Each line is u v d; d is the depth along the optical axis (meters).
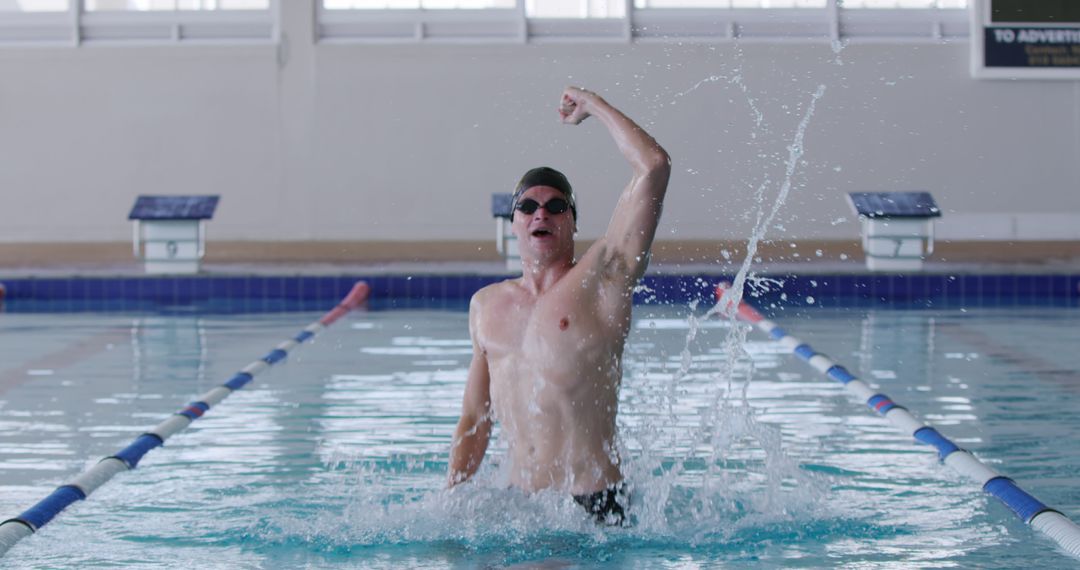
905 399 5.08
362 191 13.24
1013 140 12.87
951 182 12.84
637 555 2.77
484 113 13.17
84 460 3.96
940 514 3.19
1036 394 5.20
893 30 12.98
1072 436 4.27
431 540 2.89
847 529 3.03
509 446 2.97
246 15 13.23
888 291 10.31
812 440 4.16
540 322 2.88
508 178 13.17
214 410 4.87
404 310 9.47
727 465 3.74
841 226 12.31
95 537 3.00
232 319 8.79
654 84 12.93
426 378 5.72
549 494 2.91
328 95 13.20
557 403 2.87
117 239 13.09
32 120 13.09
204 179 13.20
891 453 3.96
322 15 13.25
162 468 3.81
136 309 9.67
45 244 13.06
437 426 4.48
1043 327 7.91
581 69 13.10
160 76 13.15
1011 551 2.85
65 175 13.11
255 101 13.16
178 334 7.77
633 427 4.36
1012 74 12.82
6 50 13.07
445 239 13.18
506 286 3.01
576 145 12.74
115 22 13.17
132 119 13.15
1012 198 12.87
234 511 3.24
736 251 12.16
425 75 13.20
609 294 2.87
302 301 10.45
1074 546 2.81
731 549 2.84
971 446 4.11
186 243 11.02
